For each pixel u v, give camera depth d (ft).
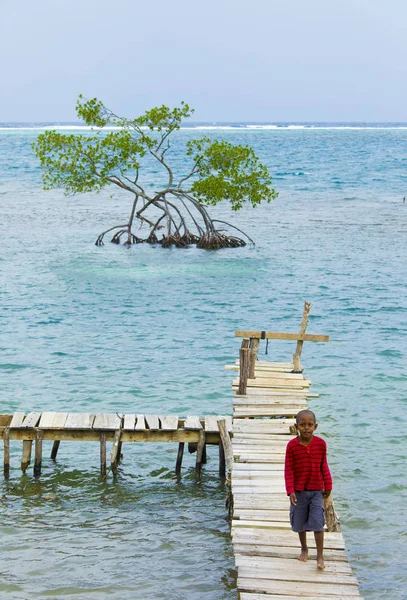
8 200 232.53
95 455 53.31
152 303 100.83
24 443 49.47
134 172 332.60
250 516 35.65
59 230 172.35
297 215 197.77
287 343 83.46
